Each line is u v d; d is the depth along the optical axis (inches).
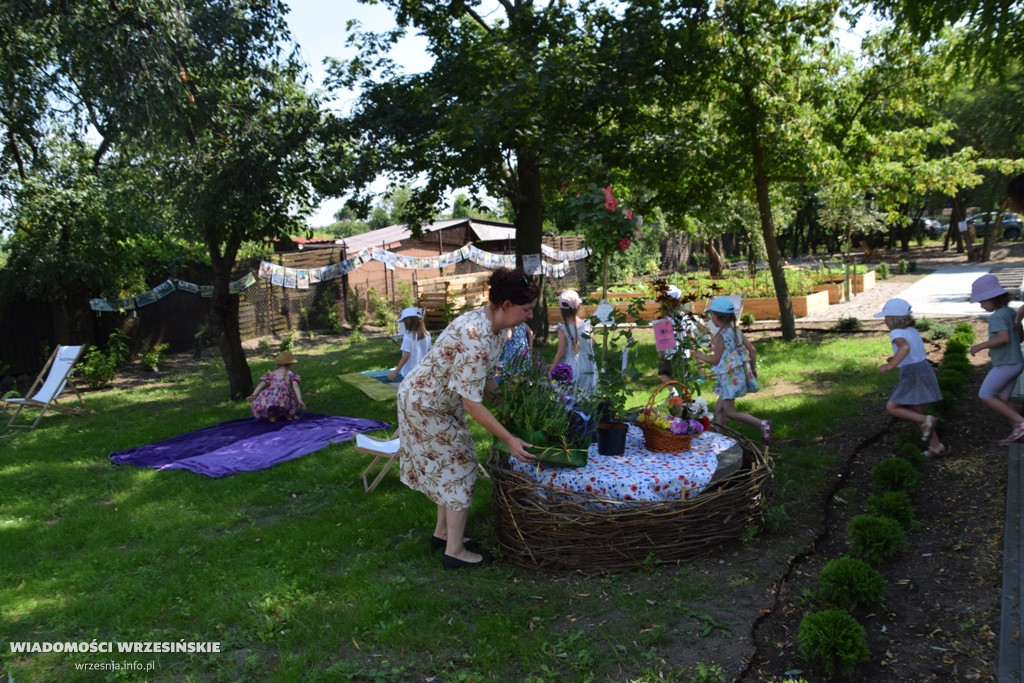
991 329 221.5
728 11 416.2
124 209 468.1
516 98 392.5
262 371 538.0
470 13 497.4
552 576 168.4
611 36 428.8
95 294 566.9
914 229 1562.5
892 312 225.3
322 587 169.5
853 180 485.1
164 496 250.1
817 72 443.8
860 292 787.4
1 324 529.7
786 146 427.8
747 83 423.5
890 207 518.9
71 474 284.0
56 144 501.0
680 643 136.8
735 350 254.7
